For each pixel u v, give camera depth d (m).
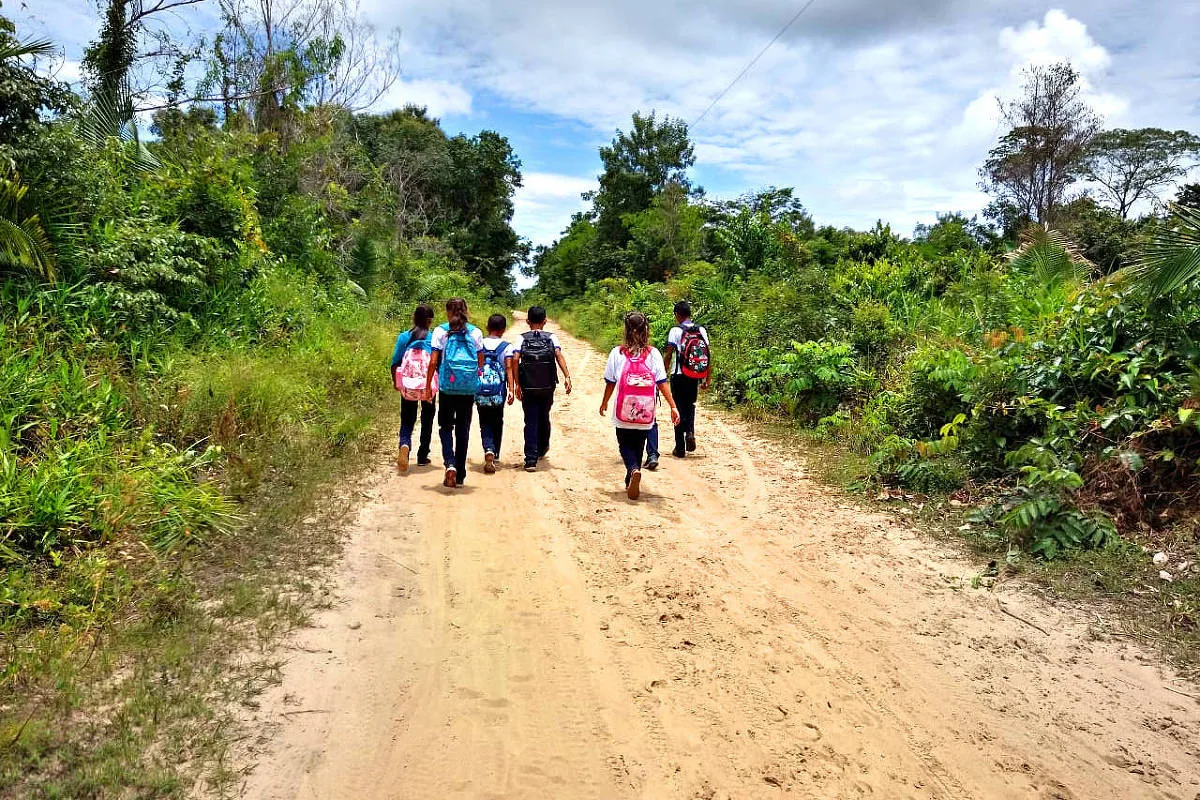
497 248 51.50
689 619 4.30
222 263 9.91
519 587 4.63
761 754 3.09
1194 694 3.60
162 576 4.24
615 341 21.75
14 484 4.55
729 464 8.05
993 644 4.08
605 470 7.68
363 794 2.73
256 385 7.36
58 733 2.84
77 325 7.01
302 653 3.65
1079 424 6.10
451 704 3.34
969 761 3.10
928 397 7.86
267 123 18.22
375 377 10.51
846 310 12.25
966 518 5.87
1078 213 32.78
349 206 19.70
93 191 8.35
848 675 3.74
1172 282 6.19
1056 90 37.81
